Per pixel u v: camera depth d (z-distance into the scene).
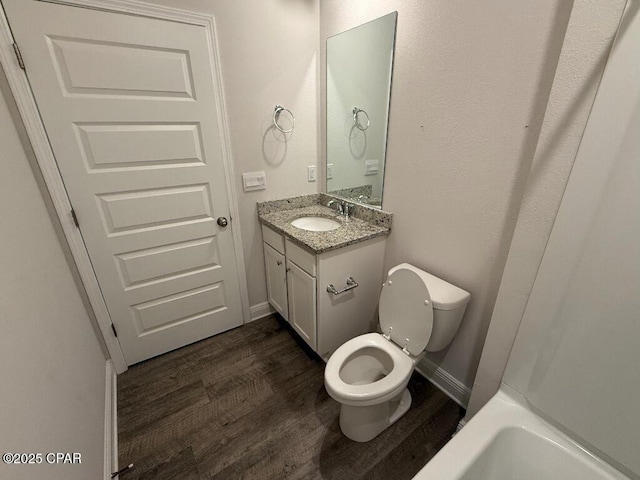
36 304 0.95
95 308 1.65
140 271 1.74
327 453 1.36
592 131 0.81
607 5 0.74
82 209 1.49
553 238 0.93
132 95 1.47
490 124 1.19
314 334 1.77
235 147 1.84
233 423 1.50
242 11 1.63
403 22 1.41
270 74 1.82
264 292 2.33
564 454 0.96
